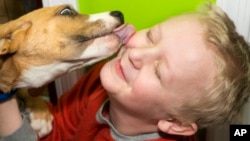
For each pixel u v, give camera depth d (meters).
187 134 0.88
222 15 0.87
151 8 1.05
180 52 0.76
